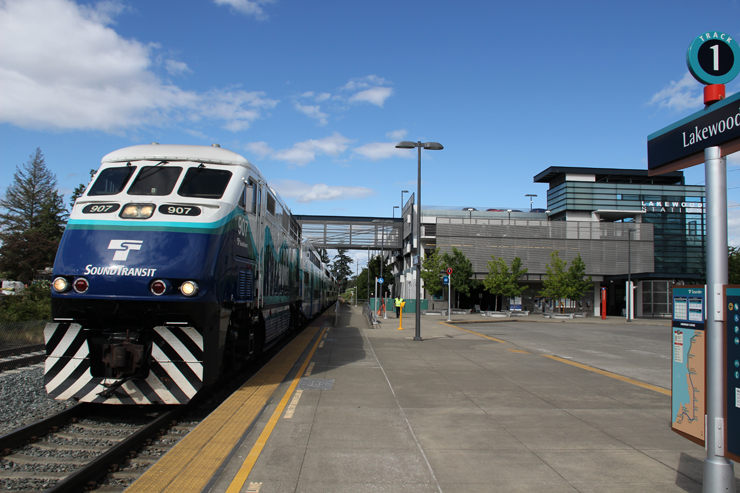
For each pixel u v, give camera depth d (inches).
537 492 161.2
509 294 1477.6
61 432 235.5
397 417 251.0
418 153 715.4
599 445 210.4
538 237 1688.0
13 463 195.3
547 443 212.2
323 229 1943.9
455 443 210.4
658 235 1814.7
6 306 677.9
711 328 140.0
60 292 245.3
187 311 246.8
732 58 154.6
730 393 135.8
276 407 267.6
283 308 516.4
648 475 177.2
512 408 273.7
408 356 486.3
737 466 193.0
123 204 266.7
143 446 218.8
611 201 1800.0
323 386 325.1
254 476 170.2
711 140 143.9
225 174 301.0
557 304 1692.9
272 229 431.5
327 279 1676.9
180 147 304.7
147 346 250.1
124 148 303.3
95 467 183.5
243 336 356.8
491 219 1674.5
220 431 219.8
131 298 241.1
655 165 173.2
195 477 167.3
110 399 249.3
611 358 513.3
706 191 144.9
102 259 246.4
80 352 249.9
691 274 1514.5
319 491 159.2
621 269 1702.8
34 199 2247.8
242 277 311.0
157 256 248.4
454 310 1660.9
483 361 459.2
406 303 1614.2
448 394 308.5
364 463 185.0
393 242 1958.7
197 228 262.1
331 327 876.6
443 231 1658.5
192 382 249.0
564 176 1817.2
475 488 163.8
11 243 1417.3
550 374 391.5
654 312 1598.2
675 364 162.1
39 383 340.5
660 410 273.3
